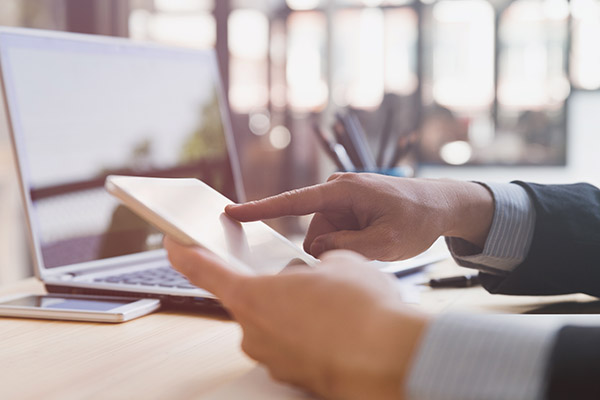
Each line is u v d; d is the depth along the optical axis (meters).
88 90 0.95
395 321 0.36
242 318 0.41
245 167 4.51
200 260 0.44
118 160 0.97
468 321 0.35
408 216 0.69
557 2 4.53
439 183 0.76
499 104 4.62
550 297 0.83
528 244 0.78
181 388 0.47
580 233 0.77
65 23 2.70
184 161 1.09
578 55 4.54
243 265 0.49
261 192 4.55
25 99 0.85
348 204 0.68
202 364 0.53
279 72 4.54
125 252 0.95
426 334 0.35
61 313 0.68
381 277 0.41
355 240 0.67
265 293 0.40
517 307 0.76
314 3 4.54
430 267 0.99
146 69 1.05
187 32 4.10
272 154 4.56
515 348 0.33
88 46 0.96
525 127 4.63
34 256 0.82
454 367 0.34
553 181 4.64
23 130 0.84
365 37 4.59
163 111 1.07
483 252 0.77
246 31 4.45
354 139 1.22
